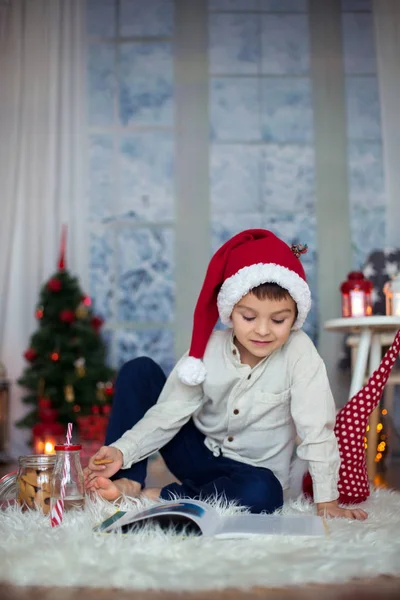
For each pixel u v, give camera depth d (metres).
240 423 1.42
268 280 1.32
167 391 1.51
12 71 3.55
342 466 1.44
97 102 3.68
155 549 0.98
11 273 3.51
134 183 3.67
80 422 2.89
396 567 0.94
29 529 1.11
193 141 3.69
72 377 3.18
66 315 3.23
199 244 3.65
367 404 1.45
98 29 3.69
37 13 3.60
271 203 3.68
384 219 3.66
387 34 3.67
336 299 3.61
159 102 3.71
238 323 1.36
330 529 1.12
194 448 1.50
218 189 3.69
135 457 1.41
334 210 3.66
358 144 3.70
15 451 3.37
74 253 3.58
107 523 1.12
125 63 3.70
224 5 3.72
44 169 3.57
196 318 1.47
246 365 1.41
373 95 3.70
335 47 3.71
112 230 3.65
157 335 3.62
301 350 1.40
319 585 0.88
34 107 3.57
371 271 3.12
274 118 3.71
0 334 3.48
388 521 1.22
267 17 3.72
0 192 3.51
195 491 1.37
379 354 2.19
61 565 0.91
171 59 3.72
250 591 0.86
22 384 3.22
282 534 1.05
